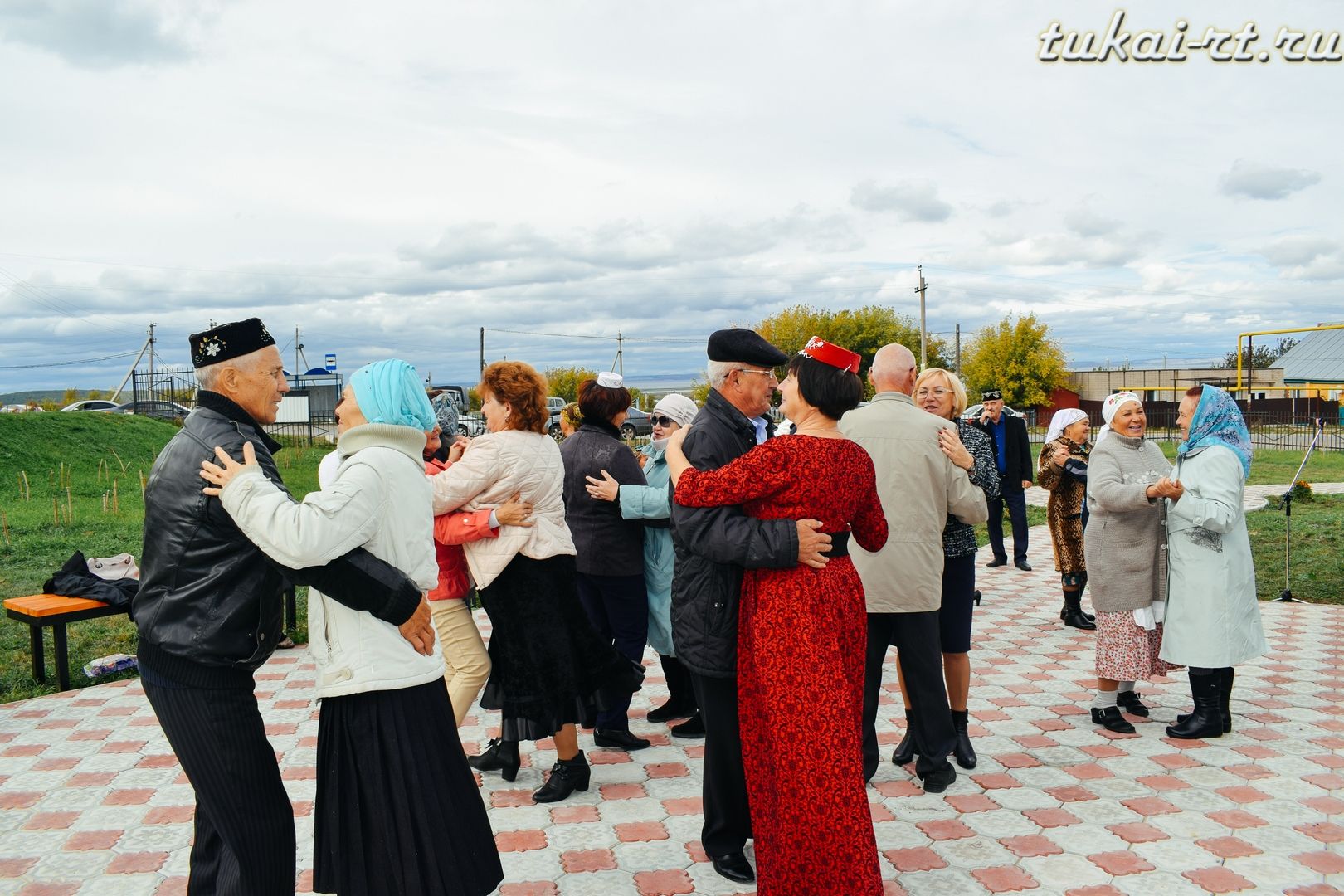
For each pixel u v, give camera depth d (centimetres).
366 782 245
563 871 335
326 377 3359
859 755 279
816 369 300
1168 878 326
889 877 328
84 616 566
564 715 387
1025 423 988
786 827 275
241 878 243
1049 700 537
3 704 536
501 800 400
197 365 247
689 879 329
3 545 1010
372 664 243
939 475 391
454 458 442
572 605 397
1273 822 370
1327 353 6538
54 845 358
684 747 467
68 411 1828
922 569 387
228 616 235
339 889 246
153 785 418
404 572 254
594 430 470
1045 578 949
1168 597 459
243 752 241
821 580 288
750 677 293
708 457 317
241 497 224
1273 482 2141
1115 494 459
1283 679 578
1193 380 6938
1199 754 446
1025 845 352
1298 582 910
